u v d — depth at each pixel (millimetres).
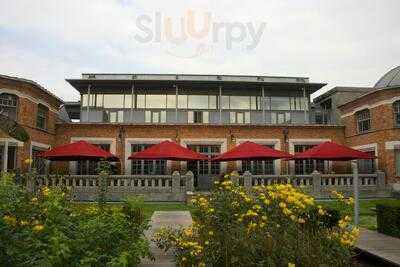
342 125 27438
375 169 24266
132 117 28266
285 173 26312
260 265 4672
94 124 25797
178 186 20547
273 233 5258
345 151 21422
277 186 6309
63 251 3979
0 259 3678
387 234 9695
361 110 25781
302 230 5543
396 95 23328
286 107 29672
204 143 26078
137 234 6352
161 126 26031
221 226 5867
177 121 27969
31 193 5719
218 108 29078
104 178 10422
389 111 23406
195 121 28781
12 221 4410
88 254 4445
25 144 21453
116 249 5145
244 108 29375
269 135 26578
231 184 7020
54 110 25719
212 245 5336
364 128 25719
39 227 4324
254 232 5355
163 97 28797
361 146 25625
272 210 5973
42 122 24172
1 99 20672
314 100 33875
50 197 5547
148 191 20484
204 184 25609
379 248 8086
